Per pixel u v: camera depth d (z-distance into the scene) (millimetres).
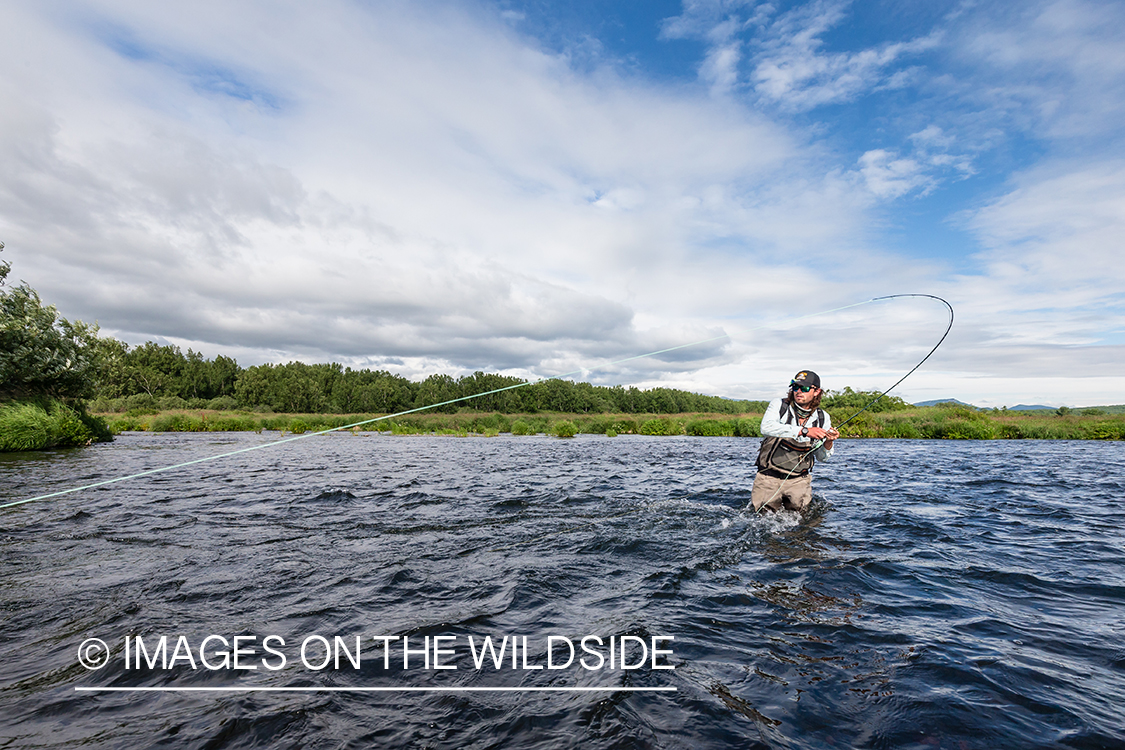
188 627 3088
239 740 1994
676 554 4625
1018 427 29766
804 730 2047
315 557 4594
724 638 2896
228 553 4727
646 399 101375
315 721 2115
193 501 7543
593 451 19547
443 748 1936
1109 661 2613
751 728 2057
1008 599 3502
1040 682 2404
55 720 2135
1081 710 2174
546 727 2064
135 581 3928
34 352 19562
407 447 22625
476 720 2123
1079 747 1934
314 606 3420
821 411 6207
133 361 88875
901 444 22969
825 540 5082
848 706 2219
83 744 1968
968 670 2512
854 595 3574
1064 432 28734
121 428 40000
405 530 5656
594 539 5156
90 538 5293
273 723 2104
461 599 3545
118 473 10984
